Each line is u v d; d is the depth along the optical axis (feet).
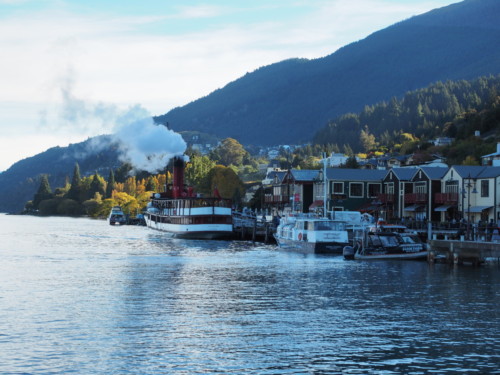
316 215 333.01
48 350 109.91
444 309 147.13
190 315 138.51
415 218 362.33
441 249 241.96
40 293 166.09
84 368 100.78
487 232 250.16
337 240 288.71
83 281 189.98
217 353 109.19
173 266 233.96
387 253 257.14
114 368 100.99
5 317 134.31
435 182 358.84
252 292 170.40
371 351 111.24
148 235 468.34
